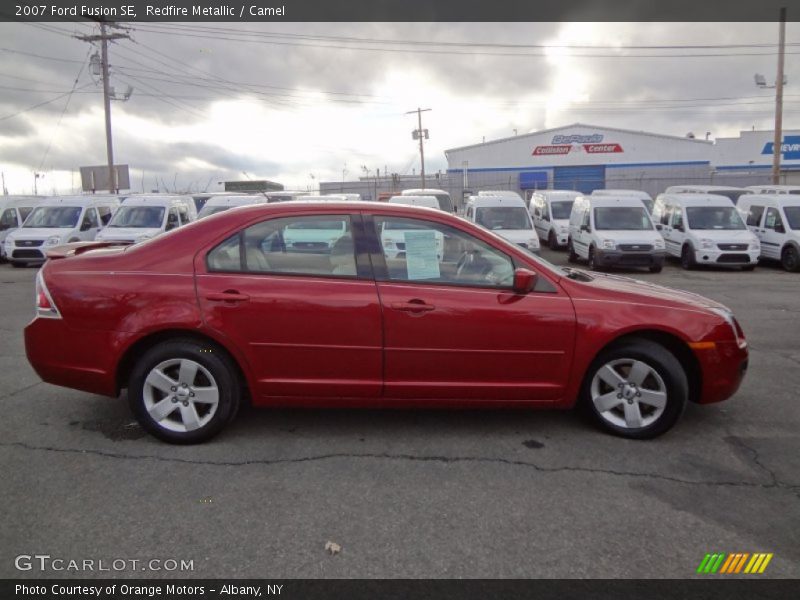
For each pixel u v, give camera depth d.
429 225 4.42
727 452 4.30
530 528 3.30
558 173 53.53
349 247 4.34
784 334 8.32
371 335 4.23
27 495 3.59
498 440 4.46
